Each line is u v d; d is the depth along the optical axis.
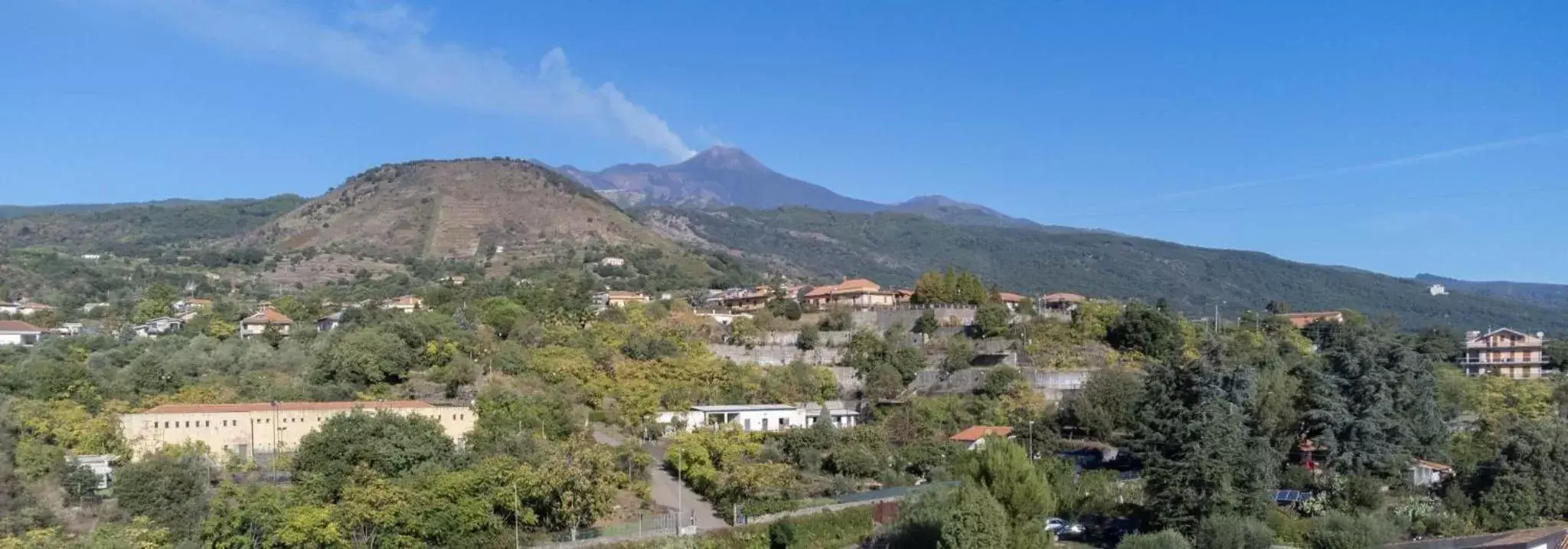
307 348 148.62
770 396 157.00
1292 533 102.31
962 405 155.75
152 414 103.75
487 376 140.62
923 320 185.62
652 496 111.25
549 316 183.38
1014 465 96.81
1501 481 109.12
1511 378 180.25
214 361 138.38
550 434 123.44
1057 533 107.50
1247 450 106.06
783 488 111.69
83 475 91.25
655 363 158.88
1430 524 104.88
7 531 81.31
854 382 170.12
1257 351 171.00
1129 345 179.88
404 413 113.94
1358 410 120.62
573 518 97.75
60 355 140.50
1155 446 115.56
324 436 99.62
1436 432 125.75
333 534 84.75
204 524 85.69
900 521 102.12
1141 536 97.31
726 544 97.00
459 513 91.81
